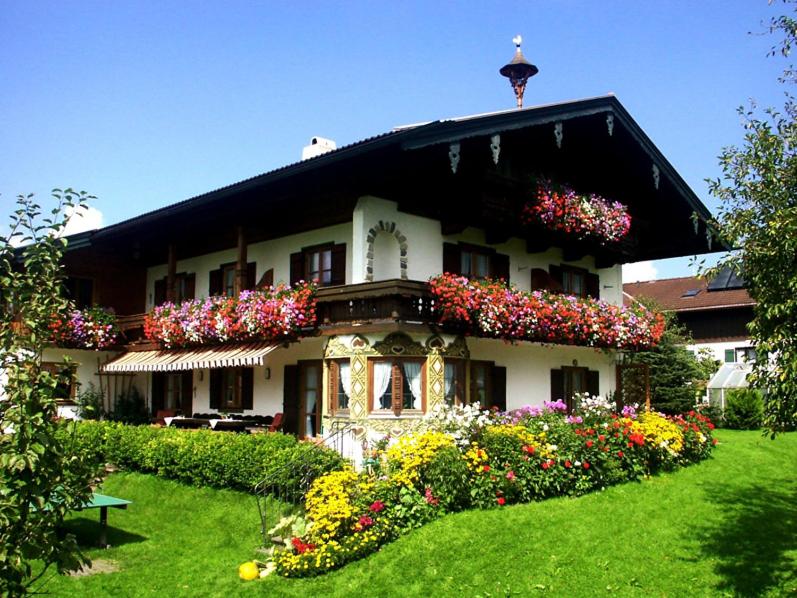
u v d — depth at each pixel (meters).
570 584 10.16
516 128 16.70
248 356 16.92
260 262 20.02
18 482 5.94
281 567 11.03
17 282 6.41
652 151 20.98
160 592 10.51
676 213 23.67
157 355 20.73
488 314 16.05
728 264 10.08
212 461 15.61
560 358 21.44
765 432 9.53
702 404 30.31
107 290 24.73
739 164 10.20
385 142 14.02
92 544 12.77
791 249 9.08
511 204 18.34
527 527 12.10
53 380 6.25
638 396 27.88
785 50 10.35
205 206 18.61
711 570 10.77
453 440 13.41
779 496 14.87
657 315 22.44
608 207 20.78
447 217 17.80
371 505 12.04
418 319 15.50
